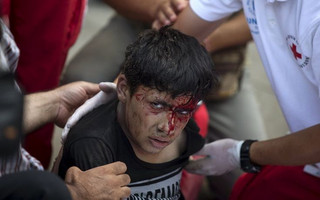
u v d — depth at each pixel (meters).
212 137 2.85
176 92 1.46
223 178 2.70
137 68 1.47
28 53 2.25
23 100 1.01
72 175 1.43
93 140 1.51
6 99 0.99
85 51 2.67
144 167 1.59
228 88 2.73
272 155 1.77
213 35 2.50
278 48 1.72
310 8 1.51
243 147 1.86
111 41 2.63
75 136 1.53
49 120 1.83
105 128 1.54
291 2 1.60
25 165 1.57
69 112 1.87
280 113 3.86
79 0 2.42
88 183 1.42
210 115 2.82
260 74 4.23
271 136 3.65
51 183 1.08
